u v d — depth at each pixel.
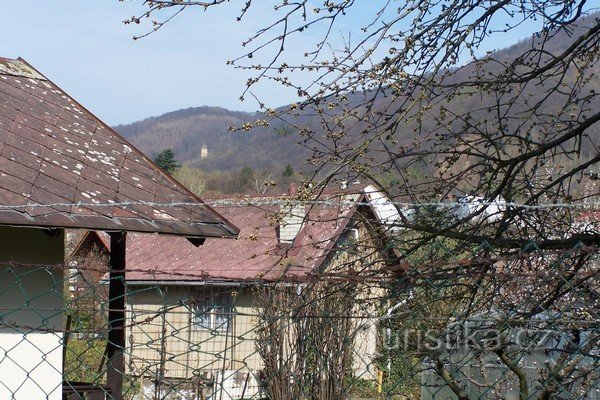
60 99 8.01
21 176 6.43
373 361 4.12
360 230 5.56
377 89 5.25
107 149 7.51
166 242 20.23
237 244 17.70
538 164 5.86
